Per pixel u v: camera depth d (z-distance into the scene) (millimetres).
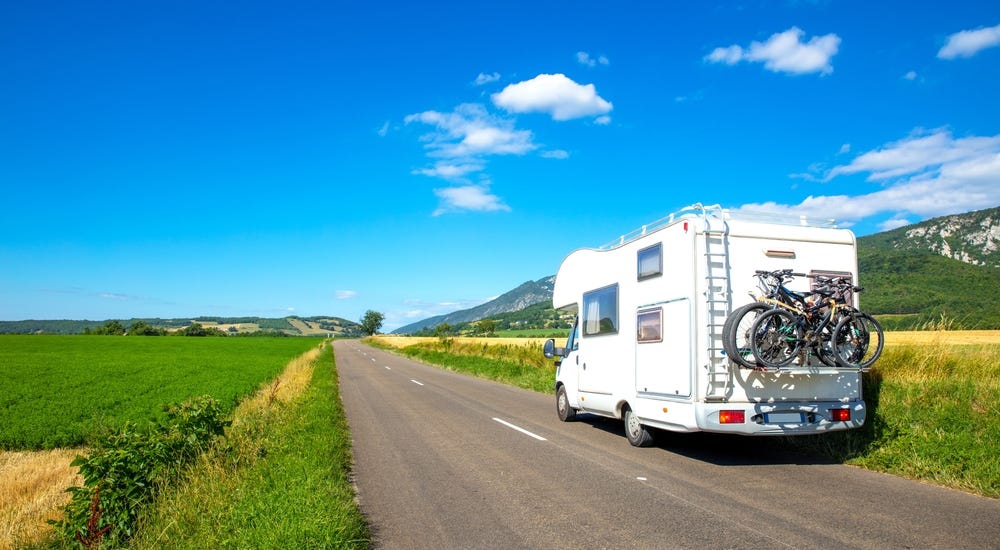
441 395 19156
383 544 5457
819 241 8727
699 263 8211
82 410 18500
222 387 24469
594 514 6180
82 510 6742
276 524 5301
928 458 7656
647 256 9352
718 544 5188
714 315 8148
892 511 6008
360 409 15766
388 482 7812
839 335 8188
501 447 10117
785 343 7930
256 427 11383
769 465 8398
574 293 12531
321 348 72500
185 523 6000
